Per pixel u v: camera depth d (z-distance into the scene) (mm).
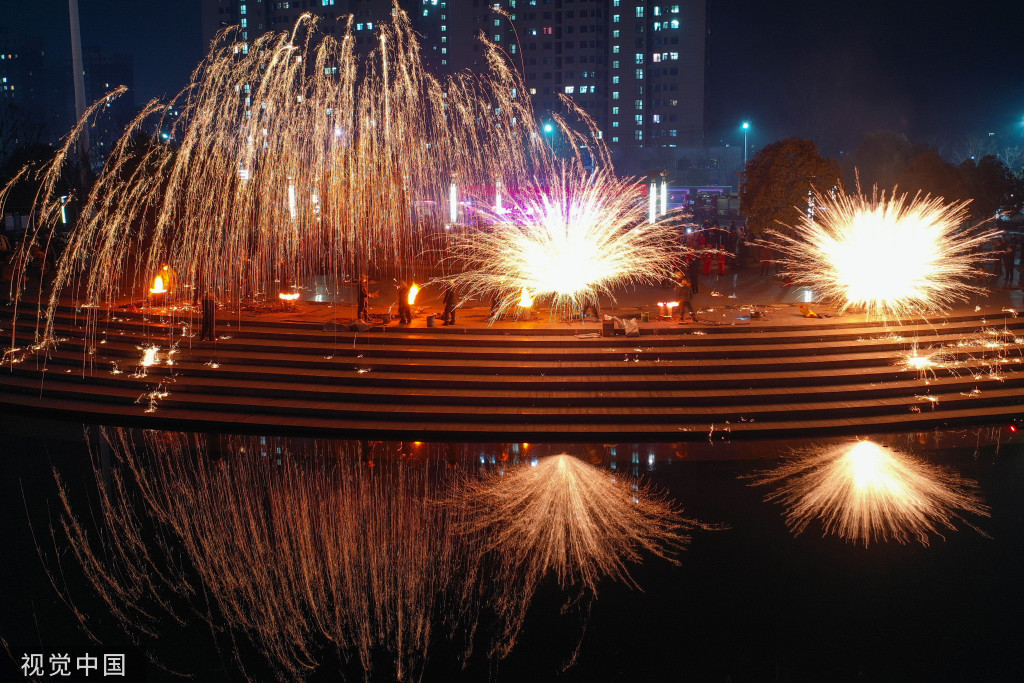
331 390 20141
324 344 22750
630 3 143125
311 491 15078
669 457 17062
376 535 13180
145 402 19984
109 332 24250
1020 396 20391
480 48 147125
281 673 9461
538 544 12898
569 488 15312
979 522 13680
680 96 143625
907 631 10398
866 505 14430
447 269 36531
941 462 16719
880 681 9344
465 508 14328
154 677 9344
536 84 146500
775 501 14680
